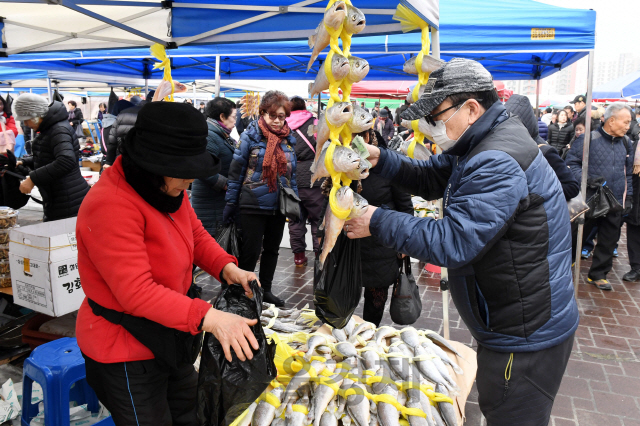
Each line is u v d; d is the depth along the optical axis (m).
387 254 2.85
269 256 4.32
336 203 1.37
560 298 1.61
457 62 1.62
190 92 13.27
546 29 4.12
